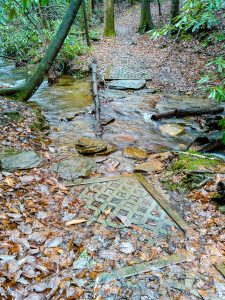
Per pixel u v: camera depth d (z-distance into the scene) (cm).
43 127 522
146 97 743
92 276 224
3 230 261
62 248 250
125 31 1708
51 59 668
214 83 775
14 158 384
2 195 306
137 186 347
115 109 659
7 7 516
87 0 1919
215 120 574
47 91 807
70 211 298
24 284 212
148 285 219
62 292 208
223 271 236
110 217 292
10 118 491
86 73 949
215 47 986
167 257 247
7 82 900
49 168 379
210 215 304
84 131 530
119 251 250
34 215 287
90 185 345
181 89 795
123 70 963
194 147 480
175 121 596
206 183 346
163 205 312
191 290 217
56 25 1064
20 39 1044
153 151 466
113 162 410
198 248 260
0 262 226
